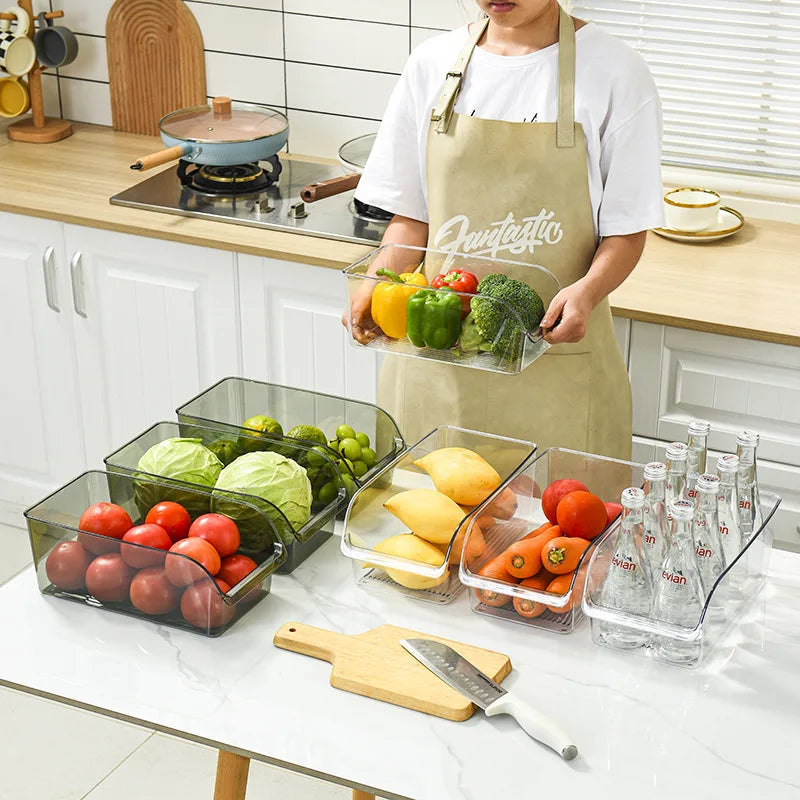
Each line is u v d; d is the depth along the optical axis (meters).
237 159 2.92
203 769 2.50
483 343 1.79
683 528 1.31
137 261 2.84
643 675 1.36
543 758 1.22
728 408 2.39
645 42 2.88
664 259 2.60
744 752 1.24
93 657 1.38
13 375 3.16
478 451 1.64
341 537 1.63
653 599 1.36
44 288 2.99
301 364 2.80
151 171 3.11
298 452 1.64
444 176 2.11
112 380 3.04
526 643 1.41
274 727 1.27
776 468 2.39
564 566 1.40
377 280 1.87
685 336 2.35
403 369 2.26
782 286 2.46
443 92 2.08
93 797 2.43
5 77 3.36
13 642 1.41
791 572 1.57
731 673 1.36
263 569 1.46
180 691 1.32
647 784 1.19
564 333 1.88
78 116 3.50
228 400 1.84
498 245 2.12
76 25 3.37
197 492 1.51
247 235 2.72
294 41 3.14
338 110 3.18
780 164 2.88
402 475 1.57
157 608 1.43
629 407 2.28
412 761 1.22
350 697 1.31
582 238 2.09
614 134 2.01
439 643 1.37
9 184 3.01
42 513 1.50
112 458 1.64
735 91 2.85
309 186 2.80
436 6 2.93
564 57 2.00
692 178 2.95
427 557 1.45
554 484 1.48
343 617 1.46
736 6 2.77
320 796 2.43
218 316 2.82
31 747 2.56
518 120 2.06
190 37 3.26
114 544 1.45
